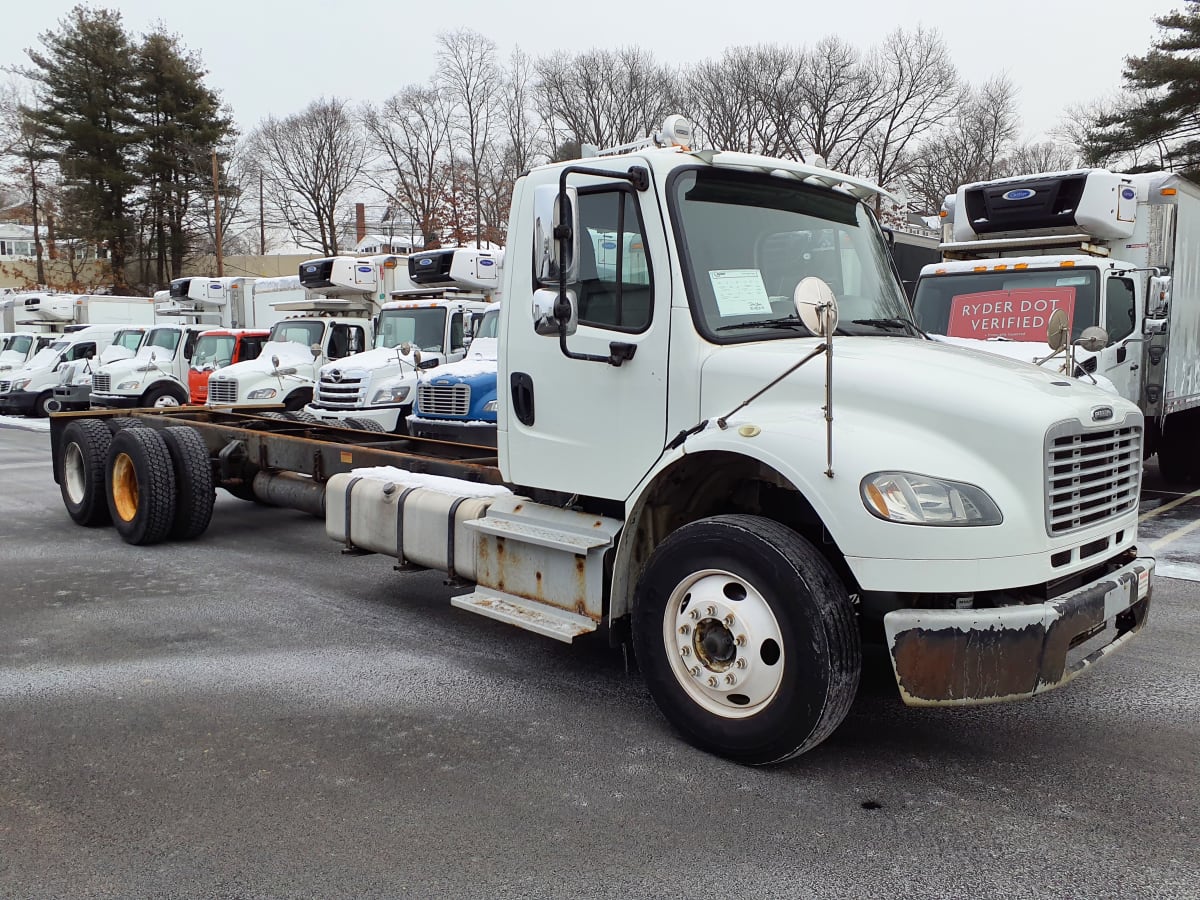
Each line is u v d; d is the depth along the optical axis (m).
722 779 3.71
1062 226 9.65
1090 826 3.33
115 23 48.53
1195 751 3.97
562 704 4.52
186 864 3.10
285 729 4.21
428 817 3.41
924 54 50.81
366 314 16.75
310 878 3.02
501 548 4.80
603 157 4.38
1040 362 4.48
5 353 27.83
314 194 57.97
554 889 2.95
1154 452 11.62
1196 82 31.09
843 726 4.25
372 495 5.80
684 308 4.00
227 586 6.79
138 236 49.41
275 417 9.99
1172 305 9.66
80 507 8.86
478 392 10.98
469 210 38.03
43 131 46.97
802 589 3.47
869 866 3.07
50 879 3.01
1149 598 4.07
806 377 3.76
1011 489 3.42
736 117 49.03
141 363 20.31
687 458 4.00
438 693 4.67
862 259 4.70
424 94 51.28
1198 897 2.89
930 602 3.52
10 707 4.46
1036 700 4.55
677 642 3.92
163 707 4.47
